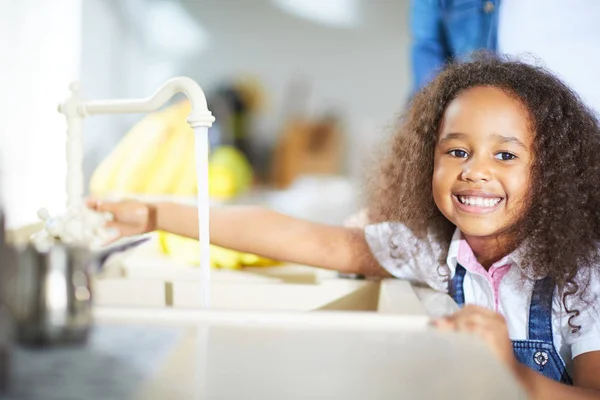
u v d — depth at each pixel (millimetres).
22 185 1107
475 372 441
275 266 1174
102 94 3266
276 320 544
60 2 1304
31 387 399
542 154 860
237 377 426
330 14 4516
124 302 917
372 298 933
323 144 4355
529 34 1297
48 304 454
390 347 492
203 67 4523
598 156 904
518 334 863
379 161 1126
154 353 464
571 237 856
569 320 830
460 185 847
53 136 1265
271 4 4492
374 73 4559
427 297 810
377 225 1010
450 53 1405
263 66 4559
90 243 716
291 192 3213
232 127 4348
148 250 1276
